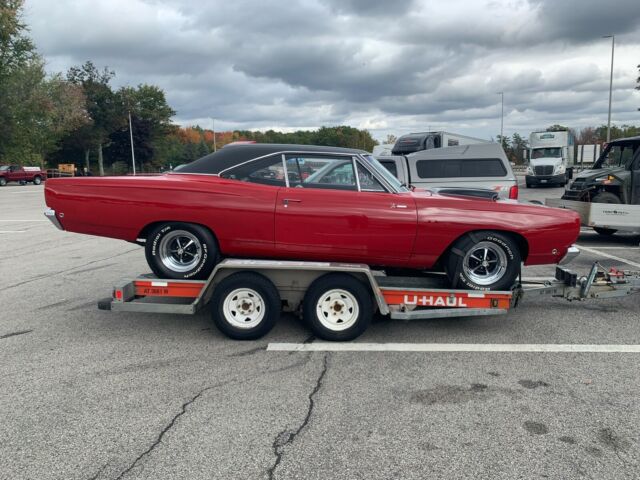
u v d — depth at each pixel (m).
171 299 5.84
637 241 11.07
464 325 5.34
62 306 6.02
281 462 2.85
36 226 13.80
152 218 4.93
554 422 3.29
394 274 5.65
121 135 74.00
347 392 3.73
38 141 54.72
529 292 5.11
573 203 10.05
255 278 4.68
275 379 3.95
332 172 5.12
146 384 3.86
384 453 2.94
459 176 10.55
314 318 4.74
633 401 3.59
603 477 2.72
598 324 5.36
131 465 2.82
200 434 3.14
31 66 48.38
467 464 2.83
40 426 3.24
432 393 3.71
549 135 30.45
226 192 4.91
